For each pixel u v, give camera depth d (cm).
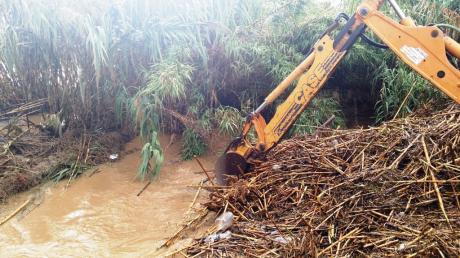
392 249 299
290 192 382
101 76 506
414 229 314
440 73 336
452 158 355
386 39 349
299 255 306
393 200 343
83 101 501
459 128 384
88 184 454
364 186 357
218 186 414
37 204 418
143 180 462
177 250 338
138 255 340
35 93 530
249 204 381
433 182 343
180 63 483
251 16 538
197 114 514
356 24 367
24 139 511
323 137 477
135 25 499
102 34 464
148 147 456
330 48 378
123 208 412
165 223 386
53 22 474
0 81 546
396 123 444
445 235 299
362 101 585
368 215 336
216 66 521
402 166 381
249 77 536
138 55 512
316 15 569
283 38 555
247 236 342
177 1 505
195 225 377
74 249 350
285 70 515
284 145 460
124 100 504
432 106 494
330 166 397
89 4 484
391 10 540
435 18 546
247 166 417
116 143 524
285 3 552
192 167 488
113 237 368
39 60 502
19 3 471
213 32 524
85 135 517
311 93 389
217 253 327
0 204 415
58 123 514
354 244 313
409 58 343
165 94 485
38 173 456
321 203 354
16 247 353
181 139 533
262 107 405
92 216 399
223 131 521
